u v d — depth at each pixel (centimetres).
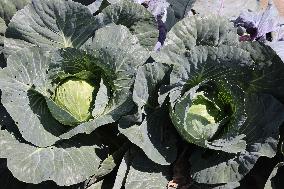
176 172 162
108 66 161
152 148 157
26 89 161
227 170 155
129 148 163
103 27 162
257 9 209
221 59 153
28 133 157
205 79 160
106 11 166
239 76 159
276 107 157
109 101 164
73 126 164
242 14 190
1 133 160
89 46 160
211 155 160
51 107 157
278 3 254
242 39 185
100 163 164
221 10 203
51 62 161
